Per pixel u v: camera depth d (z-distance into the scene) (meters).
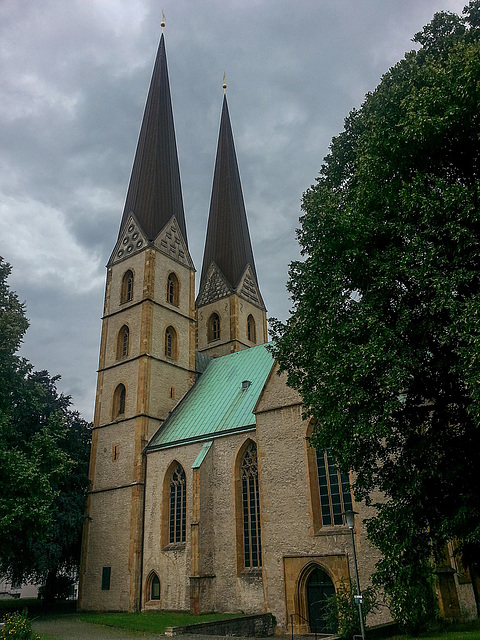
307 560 28.50
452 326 14.66
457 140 16.97
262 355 45.34
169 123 58.62
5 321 33.78
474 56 16.41
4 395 33.72
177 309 50.22
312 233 20.41
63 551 42.81
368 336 17.36
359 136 21.53
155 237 50.72
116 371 46.91
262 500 31.31
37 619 35.09
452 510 16.58
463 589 25.61
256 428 33.16
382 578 16.92
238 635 27.41
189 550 35.41
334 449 18.97
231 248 63.00
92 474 44.19
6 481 30.31
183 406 45.47
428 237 16.23
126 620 30.89
